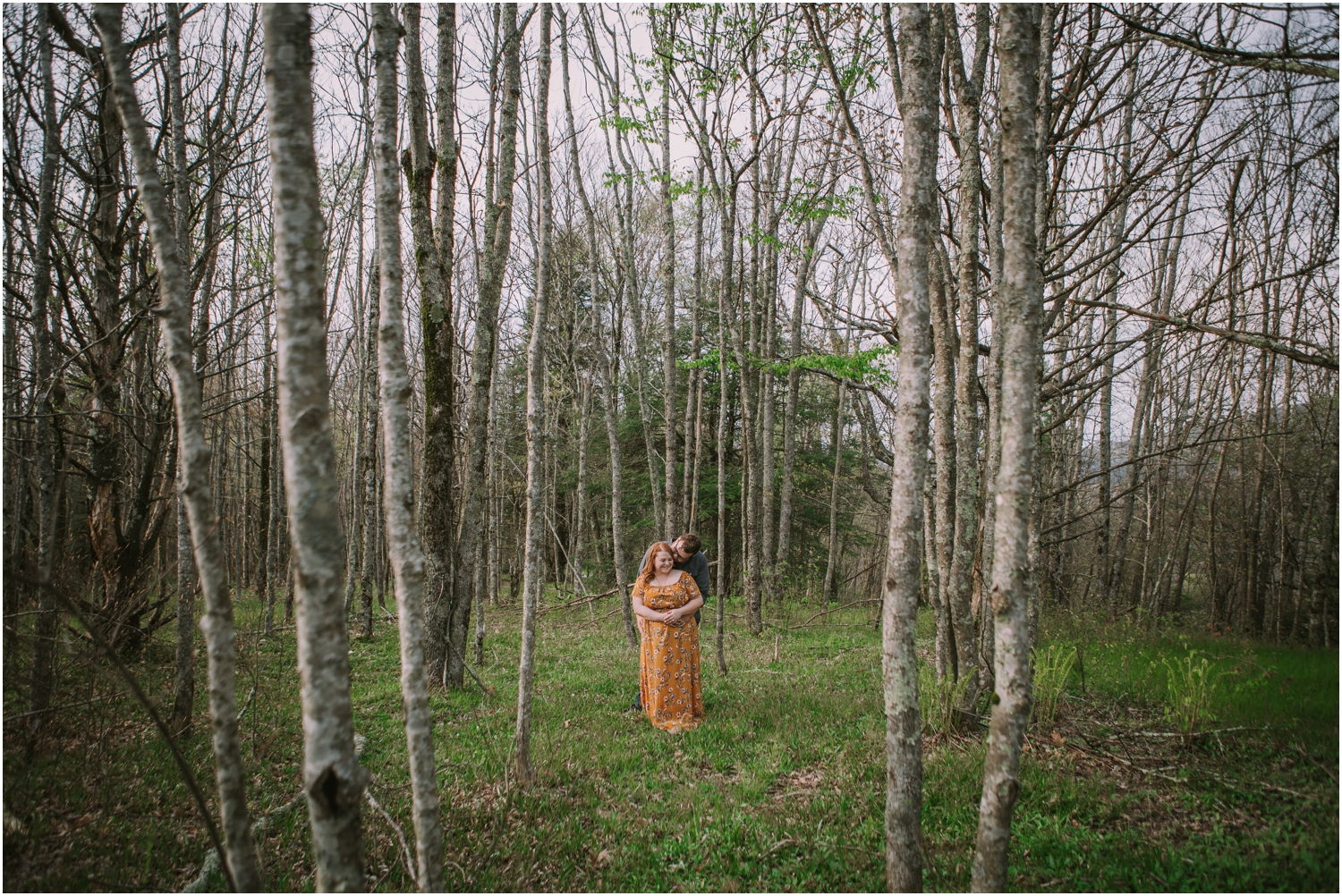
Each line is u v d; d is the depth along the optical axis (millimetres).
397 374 2883
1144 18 5543
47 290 4727
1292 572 11492
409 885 3400
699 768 5137
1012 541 2723
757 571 11352
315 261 2193
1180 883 3330
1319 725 4930
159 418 6664
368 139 10523
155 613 7250
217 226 7422
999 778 2674
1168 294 12141
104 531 6707
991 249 6086
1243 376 9969
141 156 2393
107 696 4938
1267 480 11969
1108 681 7012
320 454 2162
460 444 15773
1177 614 12414
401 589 2797
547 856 3758
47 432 4672
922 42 3176
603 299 19000
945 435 6047
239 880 2301
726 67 8523
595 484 20016
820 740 5570
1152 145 6680
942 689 5770
